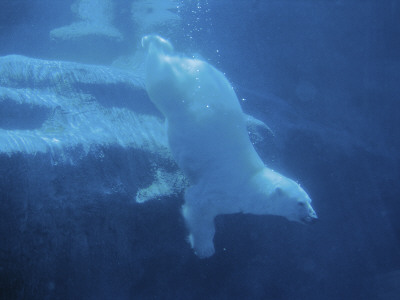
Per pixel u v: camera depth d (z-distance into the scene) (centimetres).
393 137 1231
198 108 422
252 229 598
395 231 964
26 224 348
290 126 855
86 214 402
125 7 1234
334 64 1343
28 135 398
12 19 1135
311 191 869
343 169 931
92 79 544
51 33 1096
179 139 437
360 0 1323
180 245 500
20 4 1128
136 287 471
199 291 556
